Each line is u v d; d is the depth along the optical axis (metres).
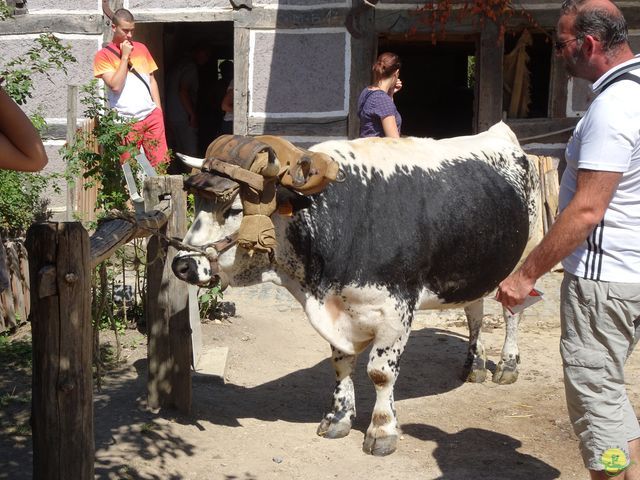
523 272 3.51
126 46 9.08
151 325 5.05
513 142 5.98
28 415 4.88
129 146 7.06
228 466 4.53
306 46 10.54
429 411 5.59
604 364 3.56
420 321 7.75
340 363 5.09
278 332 7.16
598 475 3.65
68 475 3.11
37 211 10.37
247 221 4.33
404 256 4.75
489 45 10.49
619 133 3.29
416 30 10.44
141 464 4.36
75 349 3.07
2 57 10.70
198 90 14.20
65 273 3.01
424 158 5.11
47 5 10.68
